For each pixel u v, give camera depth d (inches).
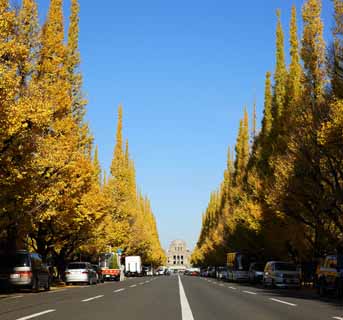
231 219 2427.4
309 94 1305.4
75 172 1405.0
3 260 1101.7
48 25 1332.4
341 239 1347.2
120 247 2915.8
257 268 1875.0
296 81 1539.1
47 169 1160.2
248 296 967.0
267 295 1011.9
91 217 1643.7
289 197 1321.4
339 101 987.3
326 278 1005.2
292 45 1562.5
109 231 2367.1
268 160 1670.8
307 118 1238.9
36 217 1181.7
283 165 1349.7
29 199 1070.4
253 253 2107.5
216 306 715.4
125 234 2906.0
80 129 1604.3
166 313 603.2
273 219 1563.7
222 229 3065.9
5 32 886.4
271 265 1443.2
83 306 694.5
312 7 1336.1
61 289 1310.3
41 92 1069.1
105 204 1748.3
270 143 1711.4
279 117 1587.1
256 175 1813.5
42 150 1137.4
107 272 2199.8
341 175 1163.3
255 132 2409.0
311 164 1230.9
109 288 1304.1
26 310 629.3
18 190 1027.9
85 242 1897.1
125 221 2915.8
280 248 1721.2
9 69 891.4
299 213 1369.3
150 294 1000.9
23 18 1144.8
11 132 876.6
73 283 1692.9
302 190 1284.4
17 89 898.1
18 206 1069.1
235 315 588.1
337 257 987.9
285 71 1711.4
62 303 749.9
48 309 644.1
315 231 1419.8
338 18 1063.6
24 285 1099.9
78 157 1346.0
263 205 1579.7
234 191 2522.1
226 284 1742.1
